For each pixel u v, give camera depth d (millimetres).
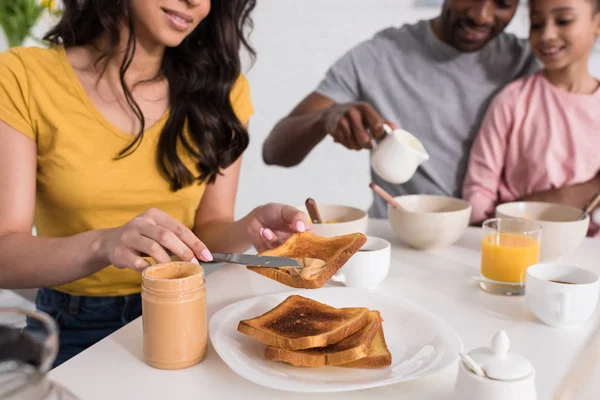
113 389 794
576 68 1808
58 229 1360
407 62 2002
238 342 912
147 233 918
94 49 1331
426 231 1351
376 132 1496
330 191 2182
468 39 1895
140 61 1332
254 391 800
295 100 2188
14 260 1079
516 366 707
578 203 1875
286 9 2115
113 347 926
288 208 1169
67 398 586
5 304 2074
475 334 971
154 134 1349
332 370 836
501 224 1243
